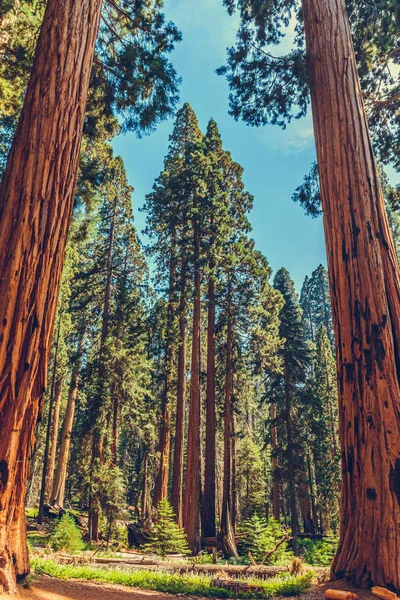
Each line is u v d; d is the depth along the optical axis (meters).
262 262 21.53
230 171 23.25
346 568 5.11
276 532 16.08
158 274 23.70
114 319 21.02
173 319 21.78
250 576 8.34
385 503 4.97
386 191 13.35
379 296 5.73
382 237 6.11
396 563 4.75
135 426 22.16
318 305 53.84
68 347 26.80
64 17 5.68
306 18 7.92
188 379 28.42
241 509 28.67
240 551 17.66
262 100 10.85
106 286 22.09
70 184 5.23
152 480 28.91
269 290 21.11
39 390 4.50
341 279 6.06
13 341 4.28
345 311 5.91
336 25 7.36
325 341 33.16
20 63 10.77
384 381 5.38
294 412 21.67
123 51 9.77
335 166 6.51
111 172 23.14
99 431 18.02
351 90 6.86
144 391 20.44
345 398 5.67
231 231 21.02
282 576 7.89
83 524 22.00
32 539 16.14
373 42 10.86
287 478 20.28
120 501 18.19
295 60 7.98
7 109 12.04
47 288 4.69
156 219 23.62
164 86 10.31
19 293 4.42
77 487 19.00
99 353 19.66
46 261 4.71
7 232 4.57
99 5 6.32
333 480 24.25
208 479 17.83
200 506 17.55
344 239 6.15
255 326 20.36
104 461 19.11
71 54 5.54
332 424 29.69
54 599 4.04
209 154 22.17
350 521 5.31
